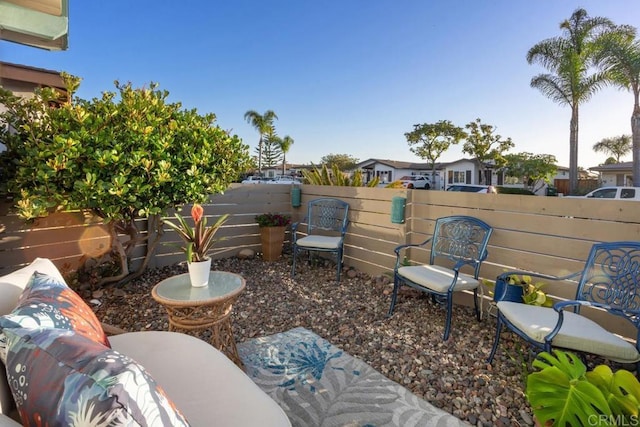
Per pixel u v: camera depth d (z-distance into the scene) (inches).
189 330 72.7
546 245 97.9
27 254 114.0
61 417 23.6
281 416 40.5
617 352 63.7
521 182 738.2
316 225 173.8
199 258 76.6
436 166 923.4
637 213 82.4
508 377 77.4
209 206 166.2
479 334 97.9
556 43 413.1
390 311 112.0
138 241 134.3
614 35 370.9
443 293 95.0
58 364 26.9
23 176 95.0
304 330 100.7
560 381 48.1
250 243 180.4
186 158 115.4
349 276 151.2
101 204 97.9
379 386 74.4
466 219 113.6
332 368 81.0
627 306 72.7
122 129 107.0
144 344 54.6
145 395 24.8
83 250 127.0
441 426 62.8
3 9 92.0
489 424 63.4
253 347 90.7
